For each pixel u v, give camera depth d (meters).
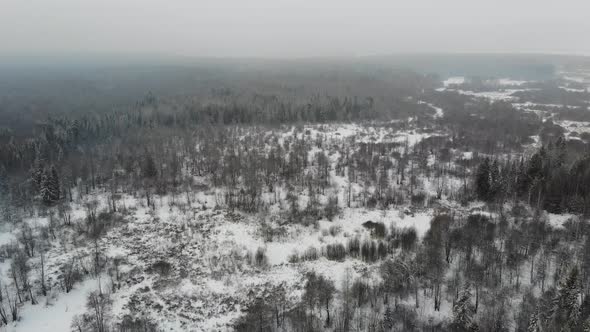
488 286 73.31
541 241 86.31
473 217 99.50
